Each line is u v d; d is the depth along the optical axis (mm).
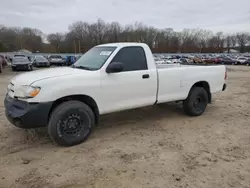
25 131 4531
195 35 96375
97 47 4961
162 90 4926
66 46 88188
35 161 3385
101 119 5398
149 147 3877
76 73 3924
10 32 92188
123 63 4391
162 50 90812
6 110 3830
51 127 3689
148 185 2812
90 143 4020
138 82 4527
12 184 2826
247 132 4625
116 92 4281
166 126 4949
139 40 87000
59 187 2779
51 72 4031
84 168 3195
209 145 3982
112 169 3170
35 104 3531
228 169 3197
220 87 6098
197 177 2994
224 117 5652
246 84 12445
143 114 5824
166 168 3203
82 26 86125
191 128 4836
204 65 6043
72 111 3799
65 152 3676
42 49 93188
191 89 5531
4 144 3951
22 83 3662
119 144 3990
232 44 97438
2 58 24047
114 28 87000
